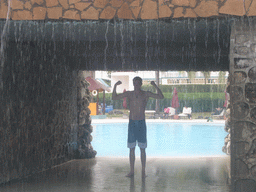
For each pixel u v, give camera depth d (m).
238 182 4.86
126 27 5.26
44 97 7.18
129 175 6.40
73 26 5.16
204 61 8.11
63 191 5.12
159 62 8.26
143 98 6.45
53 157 7.65
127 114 25.56
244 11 4.42
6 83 5.64
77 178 6.20
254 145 4.83
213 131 17.47
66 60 8.34
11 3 4.66
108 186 5.49
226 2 4.45
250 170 4.84
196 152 10.92
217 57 7.73
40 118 6.97
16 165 6.05
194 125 20.05
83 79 9.76
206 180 6.02
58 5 4.65
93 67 8.74
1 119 5.51
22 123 6.23
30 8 4.66
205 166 7.65
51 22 4.84
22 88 6.20
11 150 5.86
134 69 8.72
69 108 8.69
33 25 5.04
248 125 4.85
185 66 8.41
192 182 5.83
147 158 9.06
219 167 7.49
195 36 6.10
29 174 6.54
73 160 8.69
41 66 7.03
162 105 29.30
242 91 4.86
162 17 4.56
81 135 9.33
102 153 10.63
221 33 5.82
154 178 6.20
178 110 26.47
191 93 29.11
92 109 24.91
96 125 20.34
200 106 29.06
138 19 4.64
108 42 6.78
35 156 6.77
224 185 5.57
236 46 4.86
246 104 4.86
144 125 6.44
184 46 7.09
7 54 5.65
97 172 6.88
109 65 8.61
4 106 5.60
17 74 6.02
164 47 7.18
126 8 4.60
